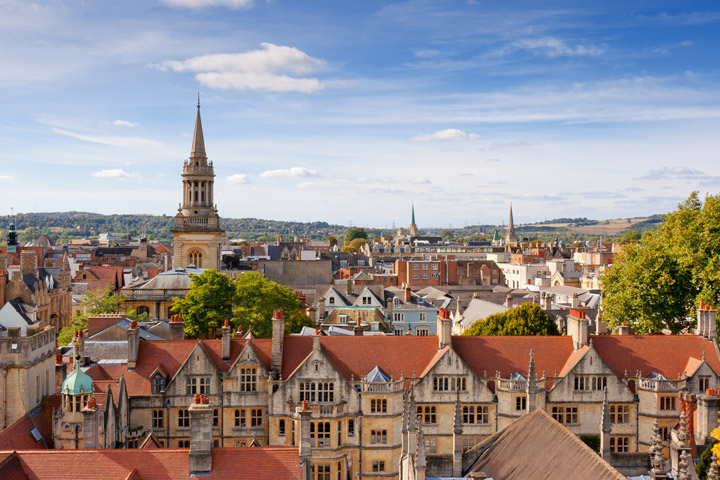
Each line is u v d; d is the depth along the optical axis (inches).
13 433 2471.7
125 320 4434.1
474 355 3499.0
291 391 3289.9
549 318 4584.2
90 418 2551.7
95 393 2827.3
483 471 2228.1
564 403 3351.4
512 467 2089.1
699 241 4269.2
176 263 7047.2
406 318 6988.2
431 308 7022.6
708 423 2517.2
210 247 7052.2
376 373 3321.9
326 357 3309.5
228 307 5004.9
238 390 3329.2
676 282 4234.7
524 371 3442.4
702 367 3363.7
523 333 4370.1
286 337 3528.5
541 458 1995.6
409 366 3435.0
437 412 3356.3
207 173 7047.2
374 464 3275.1
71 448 2596.0
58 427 2608.3
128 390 3316.9
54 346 3014.3
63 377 3189.0
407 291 7229.3
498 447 2290.8
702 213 4266.7
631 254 4500.5
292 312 5383.9
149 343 3528.5
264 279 5300.2
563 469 1852.9
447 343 3449.8
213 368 3336.6
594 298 6884.8
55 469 2183.8
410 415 2267.5
